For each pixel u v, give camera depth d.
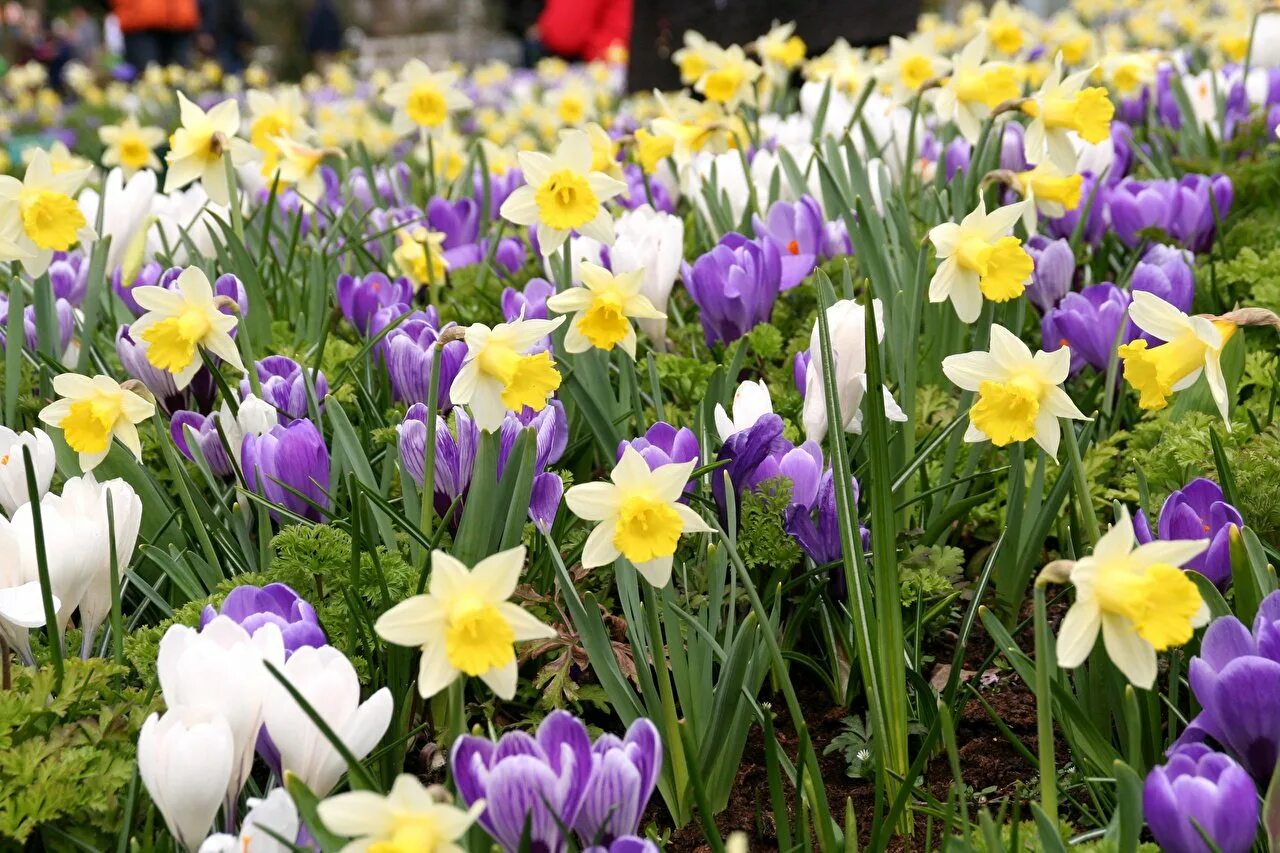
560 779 1.01
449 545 1.34
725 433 1.32
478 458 1.22
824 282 1.36
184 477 1.39
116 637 1.20
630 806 1.03
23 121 8.56
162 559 1.30
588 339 1.32
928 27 5.19
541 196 1.38
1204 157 2.35
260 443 1.33
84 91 9.27
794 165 2.02
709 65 2.50
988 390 1.14
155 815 1.13
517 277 1.98
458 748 1.02
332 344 1.69
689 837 1.20
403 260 1.94
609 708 1.32
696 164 2.19
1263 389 1.55
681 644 1.21
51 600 1.16
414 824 0.95
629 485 1.09
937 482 1.47
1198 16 5.65
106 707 1.14
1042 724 1.07
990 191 1.77
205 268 1.87
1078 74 1.57
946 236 1.28
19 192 1.46
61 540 1.18
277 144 1.93
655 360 1.60
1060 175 1.58
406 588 1.26
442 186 2.74
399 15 20.84
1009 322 1.55
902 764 1.19
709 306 1.63
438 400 1.45
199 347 1.35
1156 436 1.46
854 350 1.32
